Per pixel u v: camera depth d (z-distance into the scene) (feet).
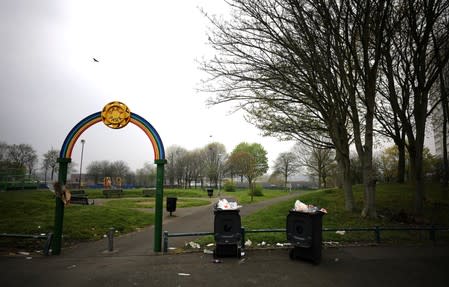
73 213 42.24
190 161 229.86
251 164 120.37
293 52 37.01
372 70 37.37
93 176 252.21
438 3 34.99
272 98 41.37
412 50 39.52
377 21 33.99
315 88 37.09
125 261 22.48
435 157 115.03
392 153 139.33
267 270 20.06
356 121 40.50
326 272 19.69
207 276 18.90
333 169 142.00
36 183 109.29
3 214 41.39
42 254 25.04
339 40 34.01
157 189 26.04
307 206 23.02
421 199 40.24
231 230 22.67
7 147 216.13
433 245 27.14
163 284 17.57
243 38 38.17
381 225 34.65
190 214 54.80
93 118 26.89
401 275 19.16
